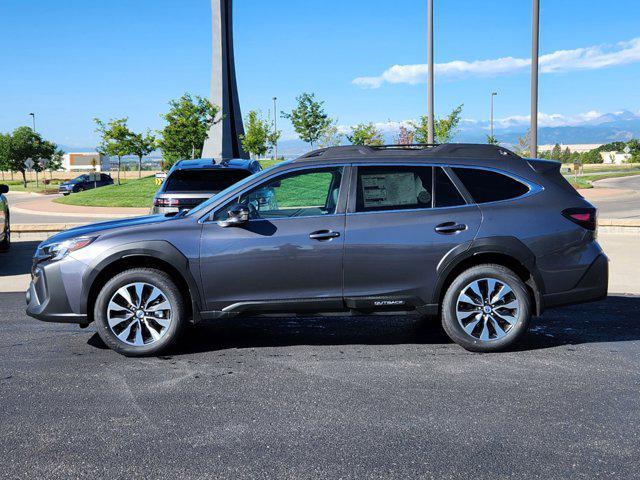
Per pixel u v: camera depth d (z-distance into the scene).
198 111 39.94
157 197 10.58
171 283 5.29
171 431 3.75
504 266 5.41
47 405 4.20
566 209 5.43
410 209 5.36
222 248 5.26
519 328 5.34
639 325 6.36
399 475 3.16
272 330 6.30
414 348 5.58
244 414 4.02
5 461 3.35
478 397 4.29
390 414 3.99
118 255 5.23
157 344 5.31
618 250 11.28
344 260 5.29
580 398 4.26
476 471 3.20
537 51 14.09
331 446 3.52
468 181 5.45
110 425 3.85
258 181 5.47
